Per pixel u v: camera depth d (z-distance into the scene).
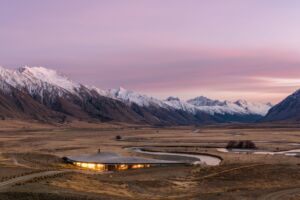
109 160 144.25
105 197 68.38
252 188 86.44
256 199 72.50
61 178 87.44
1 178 82.62
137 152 181.88
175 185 98.00
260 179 103.25
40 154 162.00
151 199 72.44
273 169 114.75
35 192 65.88
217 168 120.12
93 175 109.19
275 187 87.50
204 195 77.75
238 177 106.25
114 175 115.81
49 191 68.69
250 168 116.94
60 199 63.16
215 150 190.88
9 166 105.56
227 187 95.25
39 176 87.00
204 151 184.12
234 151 186.75
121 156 154.12
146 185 95.38
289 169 114.25
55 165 135.75
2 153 164.12
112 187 87.81
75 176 93.06
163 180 103.81
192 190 91.50
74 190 74.00
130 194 81.94
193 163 140.62
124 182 96.94
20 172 92.44
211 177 107.81
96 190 80.75
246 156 157.62
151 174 117.44
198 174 114.00
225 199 73.19
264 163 128.88
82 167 138.75
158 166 136.25
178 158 161.00
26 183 77.00
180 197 76.75
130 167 137.38
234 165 123.81
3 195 63.12
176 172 120.38
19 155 158.00
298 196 75.25
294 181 100.25
